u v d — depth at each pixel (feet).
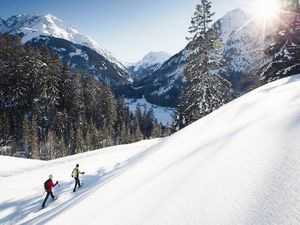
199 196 12.64
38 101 217.56
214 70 86.38
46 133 215.92
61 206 34.04
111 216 15.92
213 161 16.76
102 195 23.85
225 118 32.99
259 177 11.86
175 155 25.44
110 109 268.41
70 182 60.34
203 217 10.66
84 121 225.97
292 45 72.08
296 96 26.22
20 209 47.42
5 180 65.26
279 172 11.51
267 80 76.33
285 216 8.54
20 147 202.90
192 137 31.71
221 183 12.98
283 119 19.27
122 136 247.09
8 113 220.43
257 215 9.23
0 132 194.70
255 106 30.78
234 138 19.90
